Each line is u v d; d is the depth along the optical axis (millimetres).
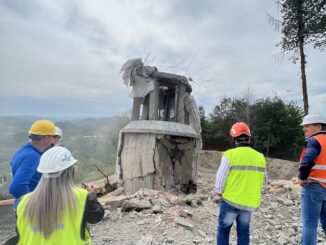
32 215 1914
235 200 3652
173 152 9188
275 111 25172
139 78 9688
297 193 7398
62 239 1920
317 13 15336
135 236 4727
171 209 5816
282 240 4977
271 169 19469
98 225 5258
